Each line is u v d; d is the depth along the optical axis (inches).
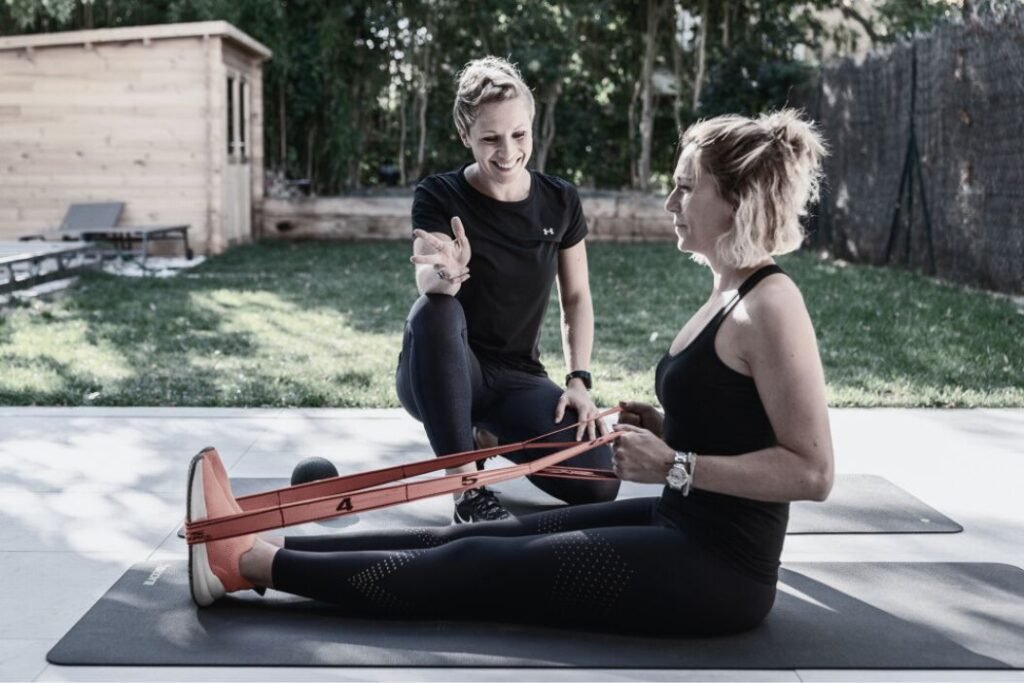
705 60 655.8
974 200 356.8
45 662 89.0
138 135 474.6
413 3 623.5
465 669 87.3
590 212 553.0
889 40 623.5
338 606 98.5
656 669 87.1
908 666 87.7
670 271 410.0
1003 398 193.8
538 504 133.6
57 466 149.9
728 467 84.9
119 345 246.1
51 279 366.0
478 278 125.3
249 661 87.9
